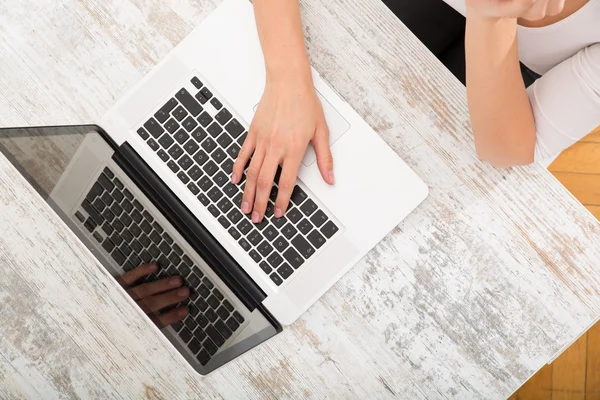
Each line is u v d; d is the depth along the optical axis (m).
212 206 0.72
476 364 0.73
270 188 0.70
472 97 0.67
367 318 0.74
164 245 0.72
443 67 0.73
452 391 0.73
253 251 0.72
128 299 0.77
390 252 0.73
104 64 0.76
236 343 0.70
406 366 0.74
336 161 0.71
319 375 0.75
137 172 0.73
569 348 1.38
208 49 0.73
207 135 0.72
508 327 0.72
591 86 0.66
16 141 0.67
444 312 0.73
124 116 0.73
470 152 0.73
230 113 0.72
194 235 0.73
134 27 0.76
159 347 0.77
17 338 0.77
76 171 0.71
